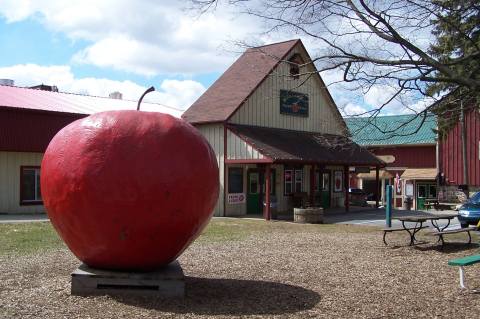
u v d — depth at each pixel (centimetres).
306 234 1656
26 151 2483
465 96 846
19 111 2459
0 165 2438
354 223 2206
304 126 2933
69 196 677
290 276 911
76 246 711
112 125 689
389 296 772
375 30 806
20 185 2489
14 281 817
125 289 713
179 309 666
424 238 1573
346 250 1261
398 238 1555
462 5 877
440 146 3788
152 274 720
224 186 2497
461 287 831
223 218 2355
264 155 2320
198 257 1109
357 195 3400
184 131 714
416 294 787
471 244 1409
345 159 2759
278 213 2672
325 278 898
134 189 666
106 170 666
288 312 675
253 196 2642
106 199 665
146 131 689
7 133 2420
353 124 1048
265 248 1276
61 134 718
